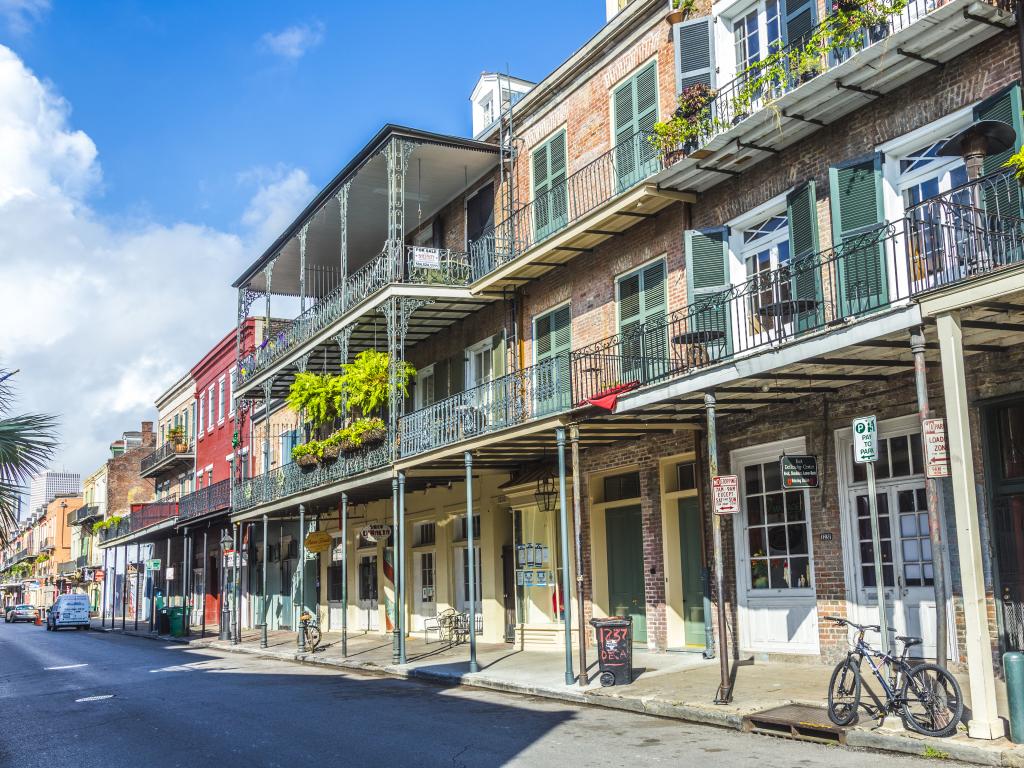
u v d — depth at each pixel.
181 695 15.02
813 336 10.27
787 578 13.80
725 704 10.59
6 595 101.12
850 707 8.97
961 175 11.19
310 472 24.62
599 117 18.05
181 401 48.09
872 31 12.09
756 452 14.34
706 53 15.09
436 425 18.88
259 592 36.75
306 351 25.38
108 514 60.34
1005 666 8.06
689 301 14.61
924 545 11.81
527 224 20.12
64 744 10.84
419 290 20.52
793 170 13.61
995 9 10.48
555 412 14.54
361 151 21.19
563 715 11.41
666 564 15.93
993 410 10.96
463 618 22.02
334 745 9.84
